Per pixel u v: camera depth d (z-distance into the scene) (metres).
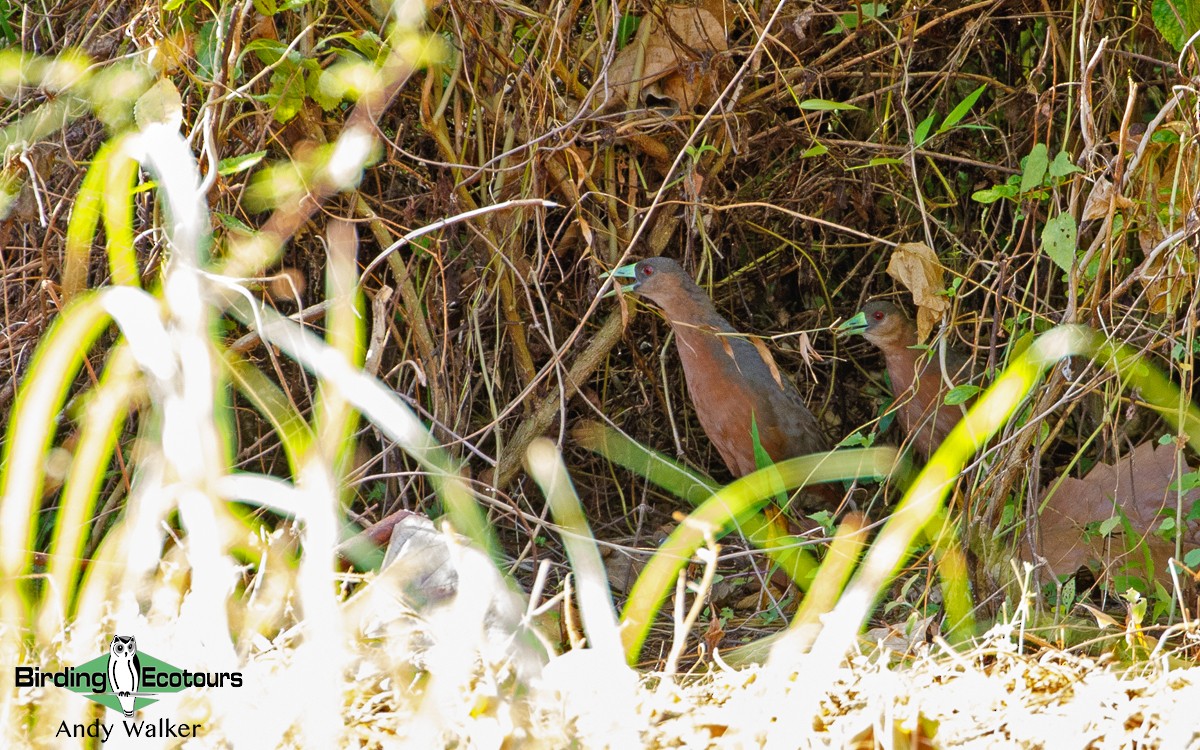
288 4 6.38
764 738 3.66
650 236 8.77
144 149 4.49
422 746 3.45
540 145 7.46
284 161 7.48
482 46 7.48
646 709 3.86
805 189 8.84
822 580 5.55
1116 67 7.91
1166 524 6.22
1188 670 4.03
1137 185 6.38
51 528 6.60
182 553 4.51
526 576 7.48
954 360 8.59
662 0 7.78
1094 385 6.17
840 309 10.12
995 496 6.22
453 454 7.40
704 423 8.73
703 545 6.39
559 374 6.98
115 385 4.57
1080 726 3.70
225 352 6.26
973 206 9.13
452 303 7.85
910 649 4.99
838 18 7.98
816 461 8.09
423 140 8.04
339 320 5.35
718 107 7.91
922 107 9.06
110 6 6.69
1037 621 5.90
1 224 6.78
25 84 7.04
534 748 3.59
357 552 5.59
